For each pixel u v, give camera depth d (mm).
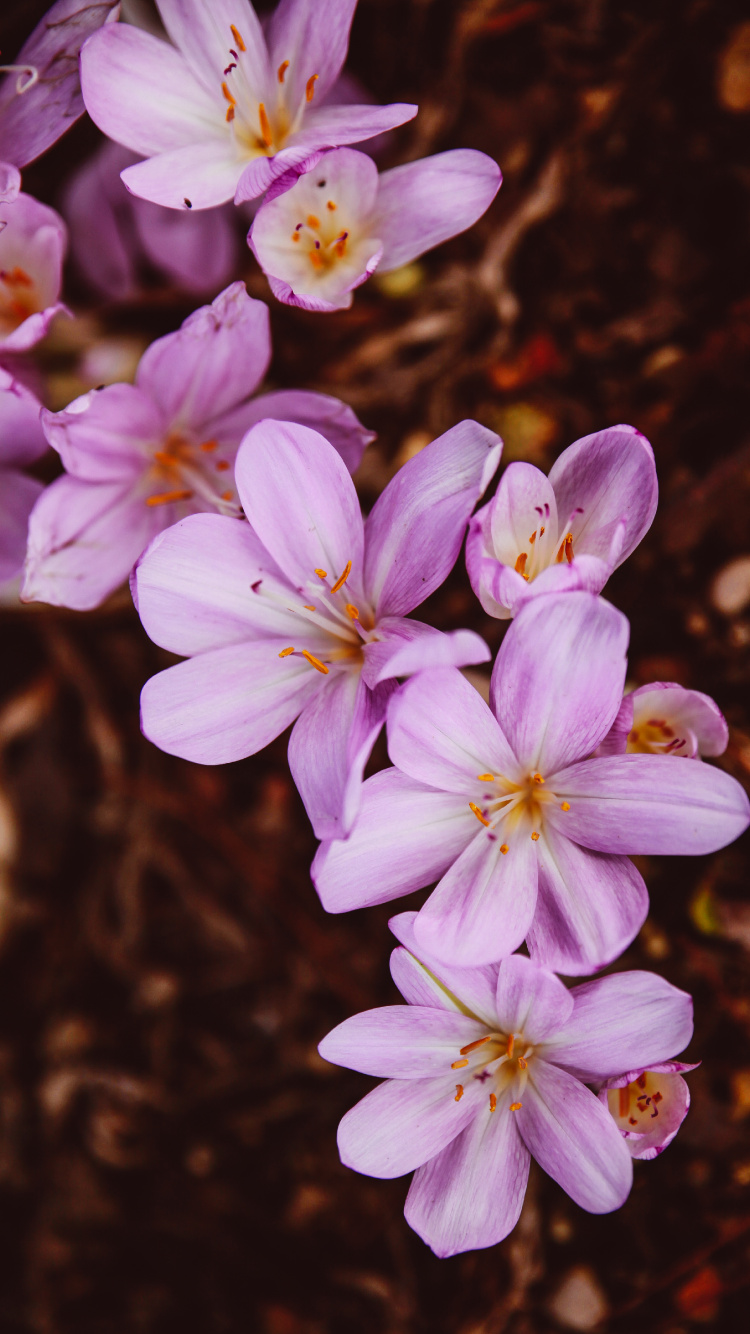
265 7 557
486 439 461
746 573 572
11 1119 631
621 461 468
